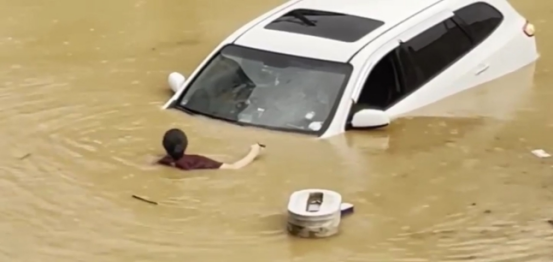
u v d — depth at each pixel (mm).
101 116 31812
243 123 30188
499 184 26594
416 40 32438
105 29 46281
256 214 24312
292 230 23156
